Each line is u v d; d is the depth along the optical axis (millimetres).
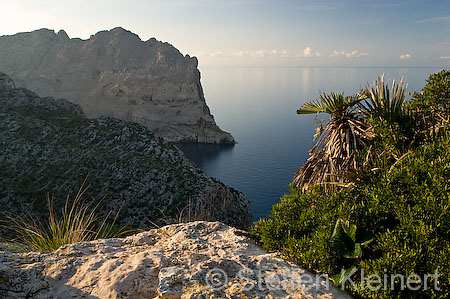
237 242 4664
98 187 69375
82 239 5777
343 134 6719
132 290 3420
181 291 3334
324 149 7113
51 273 3666
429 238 3574
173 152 85938
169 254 4055
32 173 69625
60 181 69688
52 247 5379
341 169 6348
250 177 144250
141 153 81438
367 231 4121
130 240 4859
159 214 62688
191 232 5008
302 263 3998
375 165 5270
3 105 95812
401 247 3609
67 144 82125
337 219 4316
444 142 4648
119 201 65875
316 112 7355
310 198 5039
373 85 6625
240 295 3289
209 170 158375
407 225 3730
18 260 3912
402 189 4258
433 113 6488
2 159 71688
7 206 60656
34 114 96250
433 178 4031
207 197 70812
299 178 7266
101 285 3455
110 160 76938
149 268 3697
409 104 6719
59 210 61500
